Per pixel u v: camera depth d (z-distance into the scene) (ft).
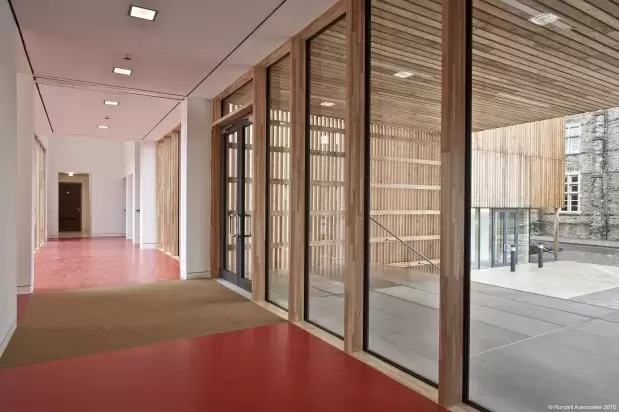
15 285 12.92
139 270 24.81
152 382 9.41
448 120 8.54
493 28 13.76
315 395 8.81
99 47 14.99
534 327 14.99
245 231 19.74
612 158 22.30
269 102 17.11
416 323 14.79
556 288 21.65
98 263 27.43
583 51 15.49
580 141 24.18
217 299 17.40
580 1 12.08
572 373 10.44
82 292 18.62
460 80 8.62
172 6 11.93
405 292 20.45
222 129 22.15
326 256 20.02
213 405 8.36
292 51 14.17
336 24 13.03
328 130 19.53
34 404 8.38
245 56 15.92
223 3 11.76
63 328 13.30
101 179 50.88
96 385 9.25
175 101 22.68
